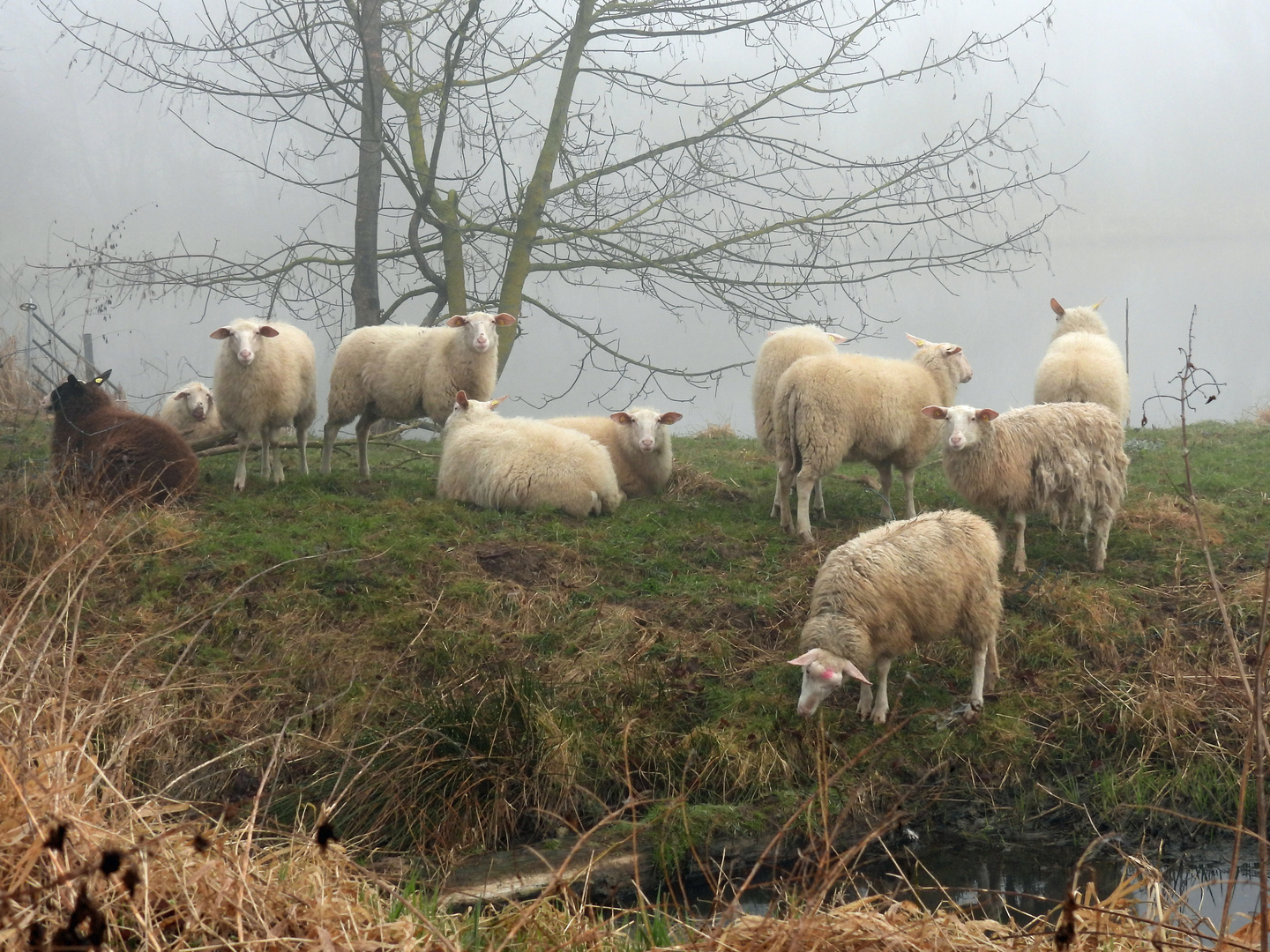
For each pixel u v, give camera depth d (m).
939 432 9.24
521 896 5.36
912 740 6.73
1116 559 8.62
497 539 8.66
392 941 3.36
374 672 6.98
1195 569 8.34
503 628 7.47
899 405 8.82
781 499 9.38
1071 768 6.70
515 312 17.16
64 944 2.71
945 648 7.50
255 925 3.28
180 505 9.19
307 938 3.25
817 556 8.56
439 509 9.23
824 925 3.46
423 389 10.69
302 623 7.41
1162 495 10.00
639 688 6.99
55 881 2.93
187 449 9.62
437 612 7.57
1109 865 5.96
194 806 5.45
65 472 8.94
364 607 7.59
